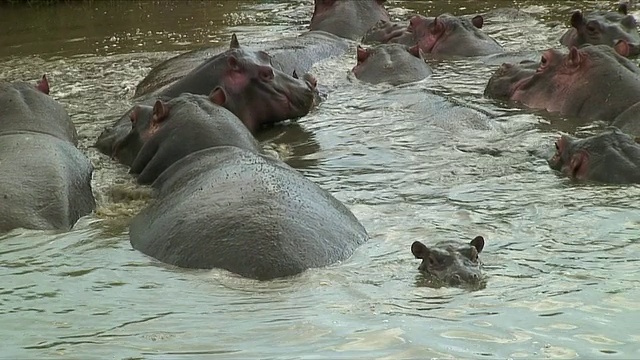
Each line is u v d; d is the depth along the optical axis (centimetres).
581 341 963
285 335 986
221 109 1631
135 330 1012
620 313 1029
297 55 2495
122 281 1153
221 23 3212
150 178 1553
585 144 1591
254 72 1942
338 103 2114
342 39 2823
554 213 1373
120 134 1750
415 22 2705
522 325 1001
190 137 1553
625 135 1606
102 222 1396
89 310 1070
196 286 1125
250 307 1060
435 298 1076
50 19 3369
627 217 1349
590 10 3225
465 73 2369
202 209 1264
